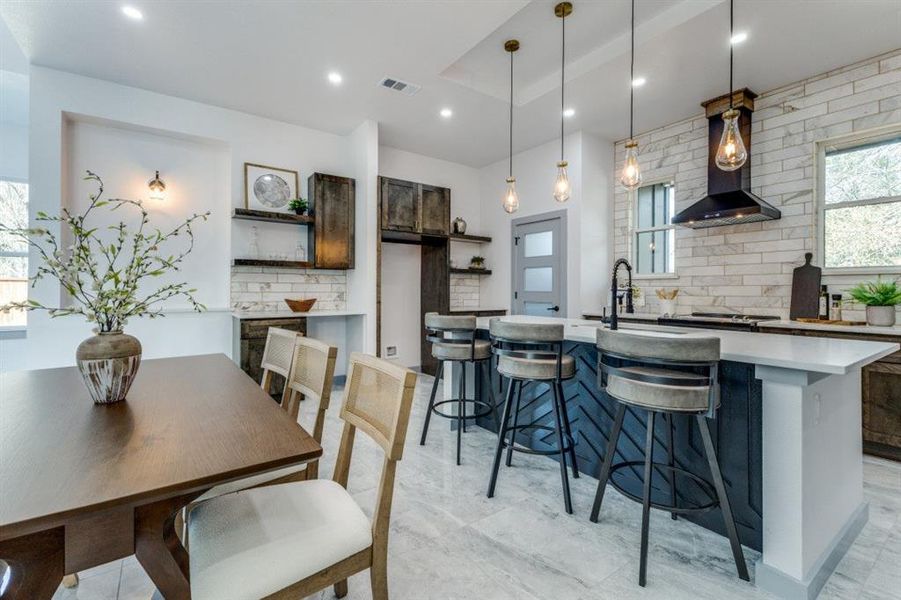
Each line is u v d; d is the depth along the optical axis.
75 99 3.47
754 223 3.91
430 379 5.08
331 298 4.82
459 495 2.23
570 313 4.79
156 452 0.95
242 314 3.89
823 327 3.04
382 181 4.57
